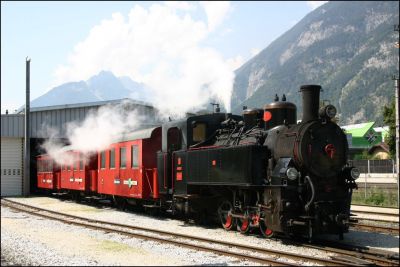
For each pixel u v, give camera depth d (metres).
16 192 34.16
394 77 22.77
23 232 13.75
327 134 11.98
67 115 33.66
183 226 15.23
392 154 37.56
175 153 16.11
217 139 15.25
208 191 15.12
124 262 9.37
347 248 10.56
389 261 9.05
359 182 35.31
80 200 26.88
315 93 12.11
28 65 31.16
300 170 11.80
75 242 11.88
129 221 16.70
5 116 33.06
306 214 11.41
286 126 12.51
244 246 10.66
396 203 23.14
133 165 18.94
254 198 13.02
